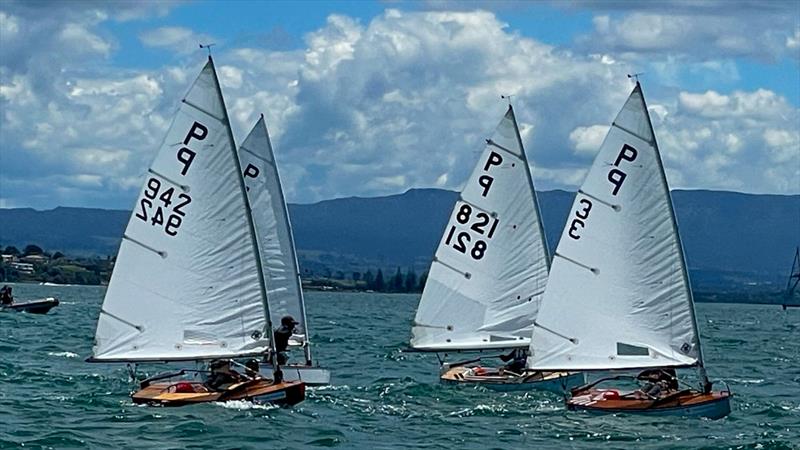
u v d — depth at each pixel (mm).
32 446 39438
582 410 49750
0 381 56500
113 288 49000
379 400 53156
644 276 50500
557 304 51625
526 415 49344
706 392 49875
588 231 51125
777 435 45438
